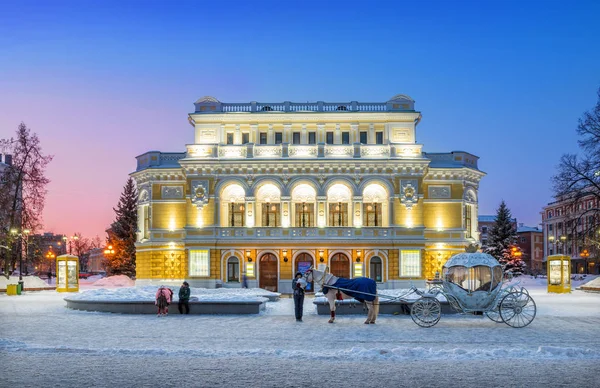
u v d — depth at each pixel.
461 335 26.39
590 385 16.02
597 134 66.50
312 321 33.12
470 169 71.19
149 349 21.00
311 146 69.06
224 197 69.31
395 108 71.69
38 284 74.31
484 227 199.00
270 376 17.03
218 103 72.31
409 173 68.12
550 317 34.50
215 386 15.86
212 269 67.62
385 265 67.50
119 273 103.19
